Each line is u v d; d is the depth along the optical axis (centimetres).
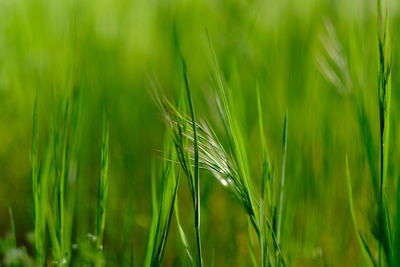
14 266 75
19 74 101
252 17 99
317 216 83
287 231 78
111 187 89
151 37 119
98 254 73
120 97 98
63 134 75
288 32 99
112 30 113
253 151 88
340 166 87
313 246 81
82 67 84
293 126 89
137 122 96
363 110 77
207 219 83
